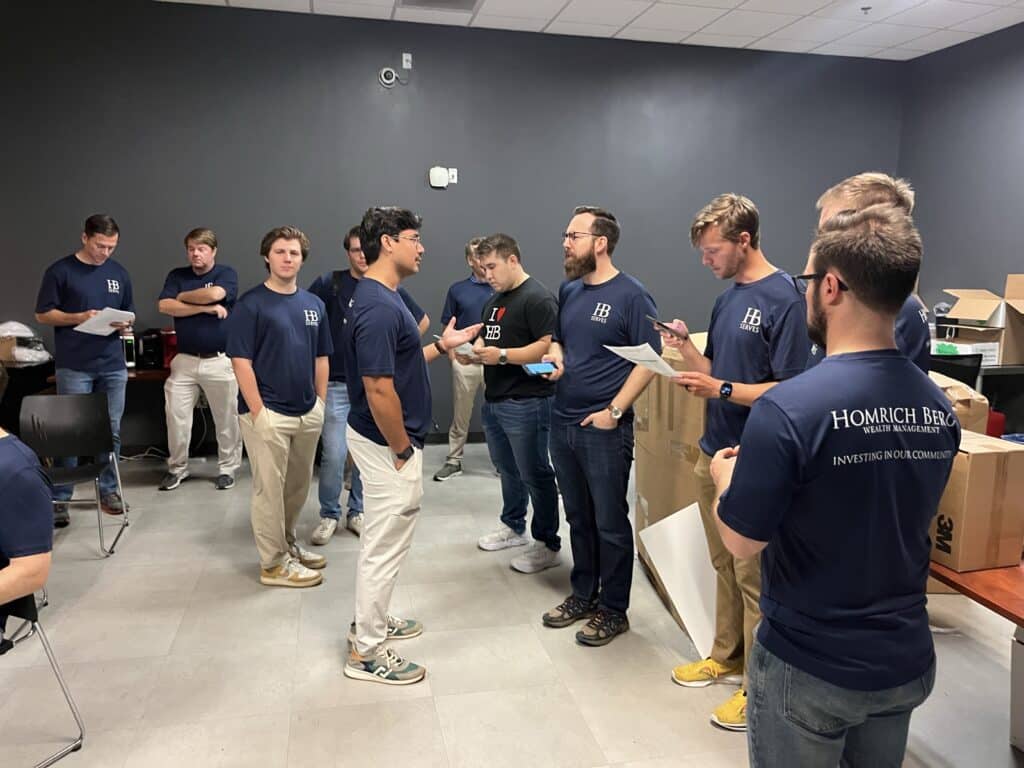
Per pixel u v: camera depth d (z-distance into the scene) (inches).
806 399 38.1
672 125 210.7
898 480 38.6
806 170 222.4
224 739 77.9
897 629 39.6
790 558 40.8
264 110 185.9
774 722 42.8
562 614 103.7
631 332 91.8
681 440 102.0
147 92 179.3
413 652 96.1
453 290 169.6
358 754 76.0
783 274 74.3
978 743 79.0
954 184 210.7
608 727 80.7
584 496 101.2
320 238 193.9
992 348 177.8
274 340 109.0
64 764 73.6
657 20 187.5
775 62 215.0
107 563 123.3
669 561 100.5
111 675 89.7
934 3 174.9
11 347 163.8
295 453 117.3
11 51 171.0
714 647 89.6
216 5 178.5
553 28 194.4
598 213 93.1
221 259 189.5
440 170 196.4
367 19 187.8
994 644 99.1
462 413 175.8
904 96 225.9
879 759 44.8
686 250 217.3
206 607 108.0
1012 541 61.7
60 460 144.8
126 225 182.7
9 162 174.2
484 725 81.0
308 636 100.1
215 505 154.2
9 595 58.8
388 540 87.2
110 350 152.5
